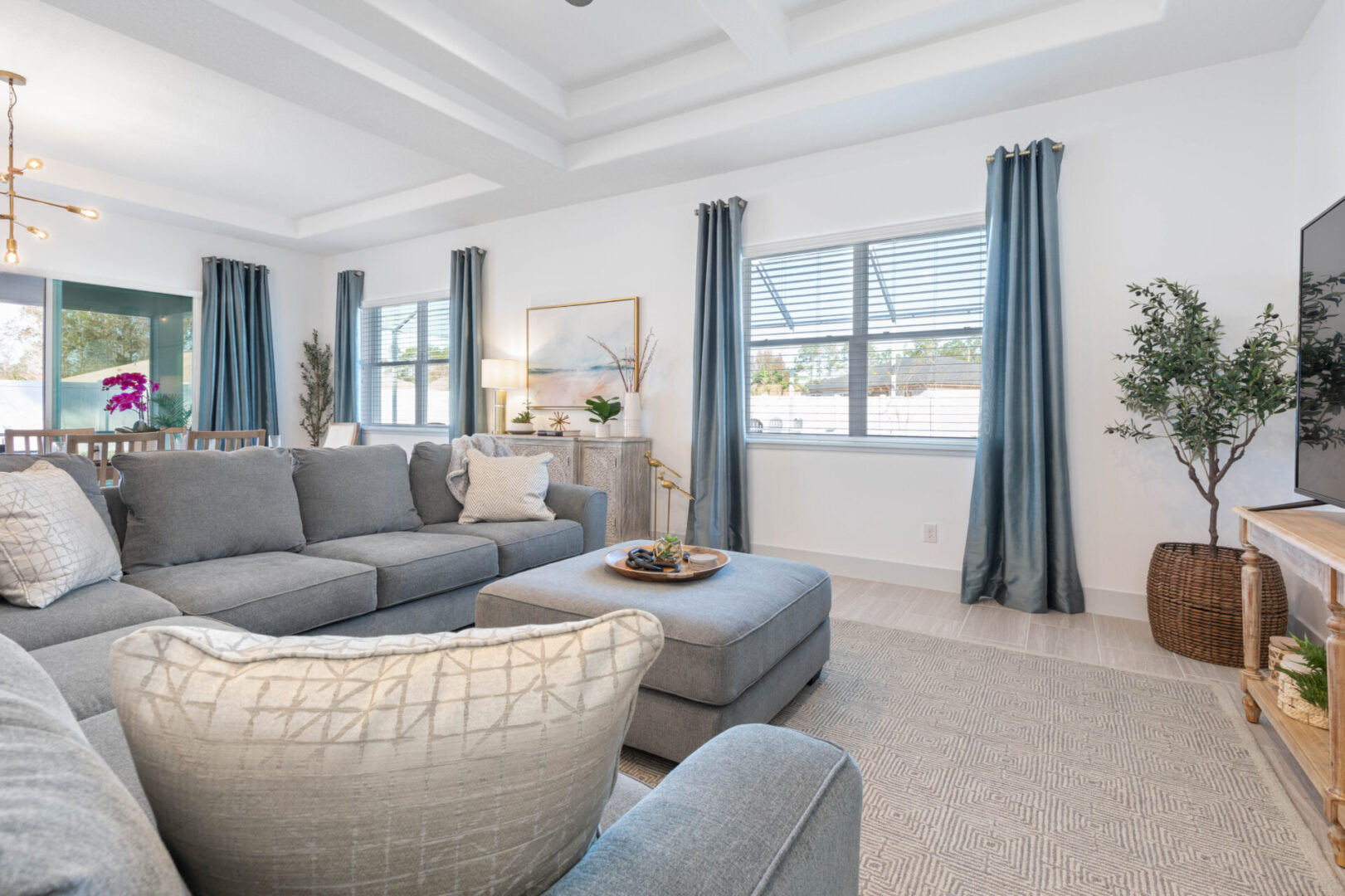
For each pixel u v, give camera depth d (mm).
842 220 3875
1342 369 1767
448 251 5699
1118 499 3164
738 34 2922
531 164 4082
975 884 1363
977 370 3582
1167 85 3029
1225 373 2615
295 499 2664
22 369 4855
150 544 2217
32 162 3818
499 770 500
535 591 1994
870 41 3010
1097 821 1567
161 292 5477
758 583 2080
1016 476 3271
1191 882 1365
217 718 480
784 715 2105
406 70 3182
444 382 5855
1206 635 2553
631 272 4703
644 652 560
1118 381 2930
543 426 5152
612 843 638
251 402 5957
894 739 1954
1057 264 3188
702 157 3984
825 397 4047
